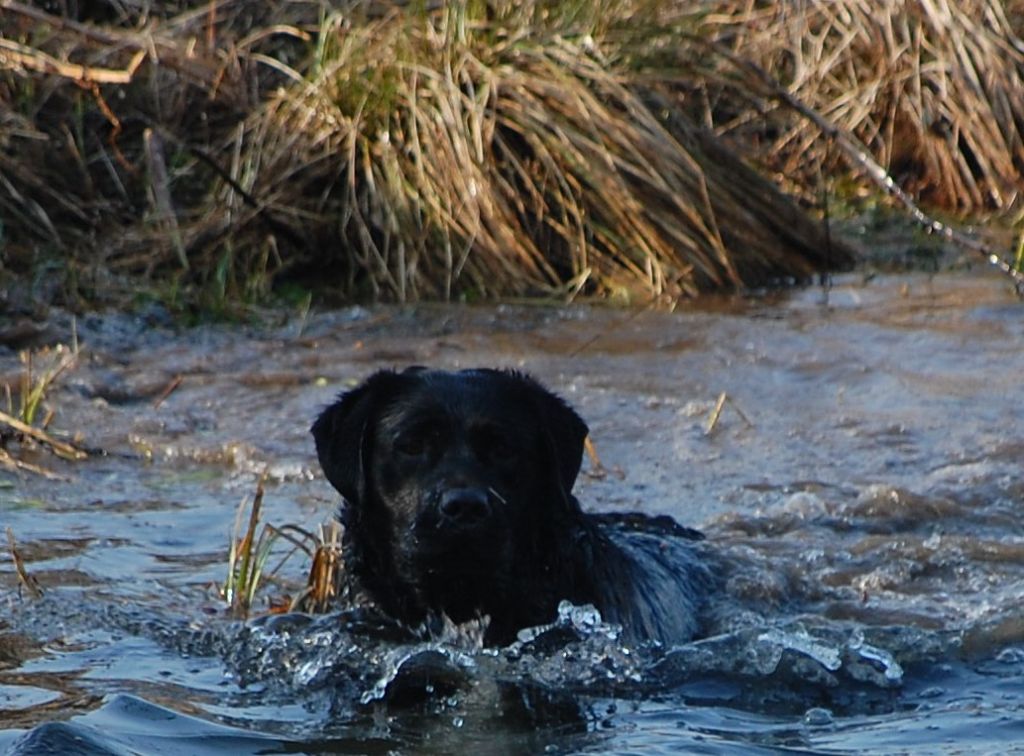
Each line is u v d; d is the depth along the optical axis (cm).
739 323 1459
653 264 1566
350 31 1755
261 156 1636
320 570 927
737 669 831
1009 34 1952
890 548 1003
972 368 1333
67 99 1725
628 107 1631
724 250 1589
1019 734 742
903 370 1331
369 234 1590
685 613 911
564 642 862
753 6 2016
